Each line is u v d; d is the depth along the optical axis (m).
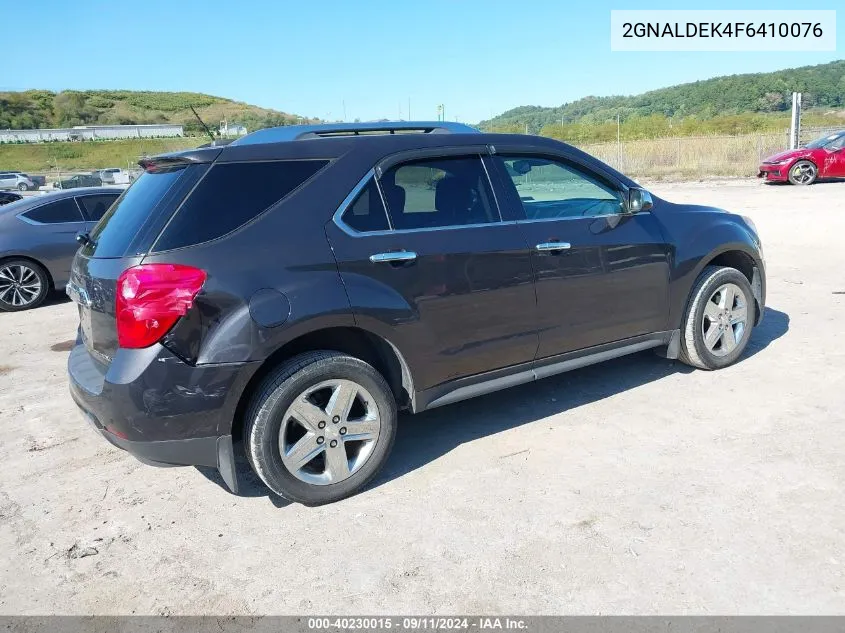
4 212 8.84
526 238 3.78
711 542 2.79
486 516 3.12
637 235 4.25
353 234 3.30
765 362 4.90
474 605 2.52
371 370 3.33
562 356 4.05
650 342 4.47
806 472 3.29
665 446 3.68
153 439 2.97
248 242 3.06
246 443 3.16
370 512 3.23
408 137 3.62
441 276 3.48
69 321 8.00
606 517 3.03
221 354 2.96
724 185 19.94
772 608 2.39
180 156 3.18
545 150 4.05
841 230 10.38
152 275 2.89
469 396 3.74
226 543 3.05
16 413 4.87
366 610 2.54
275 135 3.43
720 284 4.61
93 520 3.33
